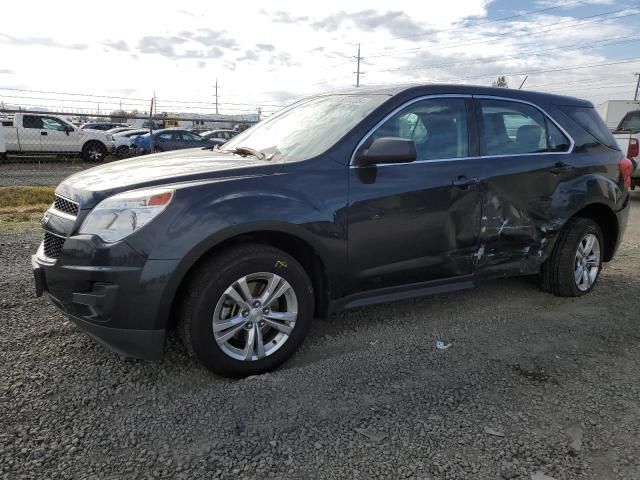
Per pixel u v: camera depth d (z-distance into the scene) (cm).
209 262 308
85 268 292
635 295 489
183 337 313
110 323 294
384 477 238
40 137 1962
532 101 450
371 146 342
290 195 325
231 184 313
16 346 354
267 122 452
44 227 338
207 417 281
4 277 491
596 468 246
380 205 355
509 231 421
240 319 317
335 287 351
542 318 429
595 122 494
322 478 237
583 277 479
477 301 466
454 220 390
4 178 1422
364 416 285
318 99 436
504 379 328
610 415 290
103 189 309
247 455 251
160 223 290
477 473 241
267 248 321
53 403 289
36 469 237
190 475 237
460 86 412
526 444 263
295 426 275
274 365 332
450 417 285
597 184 468
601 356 362
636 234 755
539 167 432
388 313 435
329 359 351
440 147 391
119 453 251
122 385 310
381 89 400
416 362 349
